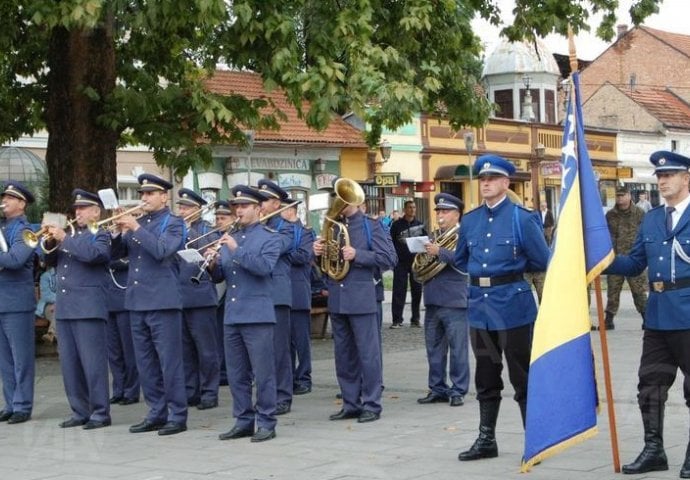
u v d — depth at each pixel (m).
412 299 21.23
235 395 10.48
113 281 12.96
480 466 8.82
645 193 42.62
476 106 18.89
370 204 37.22
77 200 11.30
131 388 13.22
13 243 11.48
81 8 13.49
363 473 8.73
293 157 35.94
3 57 17.92
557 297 8.27
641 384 8.57
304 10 14.93
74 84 16.52
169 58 18.12
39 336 17.41
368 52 14.62
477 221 9.15
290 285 11.89
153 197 10.99
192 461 9.45
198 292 12.45
